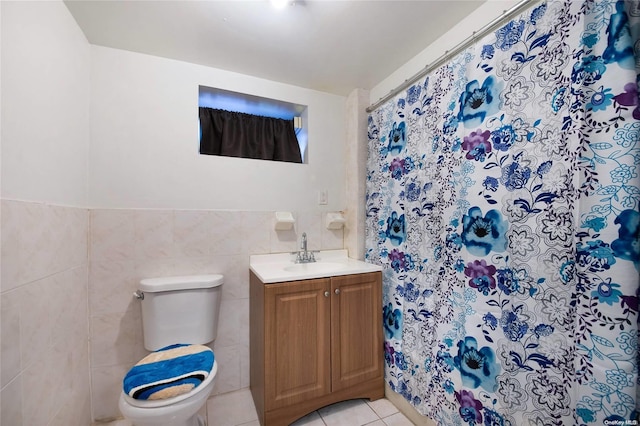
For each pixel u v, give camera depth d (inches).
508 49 41.0
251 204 71.2
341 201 82.8
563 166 34.5
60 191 45.8
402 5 48.1
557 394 34.6
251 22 52.2
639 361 28.8
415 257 59.0
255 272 63.1
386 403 64.1
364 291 64.1
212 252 66.7
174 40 57.4
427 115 56.4
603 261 30.0
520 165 39.3
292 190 76.3
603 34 30.8
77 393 50.8
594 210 30.9
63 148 46.8
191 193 65.2
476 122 45.3
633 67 28.9
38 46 39.7
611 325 29.2
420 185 57.9
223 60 64.9
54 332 43.1
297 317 56.6
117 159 59.1
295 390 56.2
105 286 57.7
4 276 32.0
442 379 51.3
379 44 59.2
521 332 38.8
